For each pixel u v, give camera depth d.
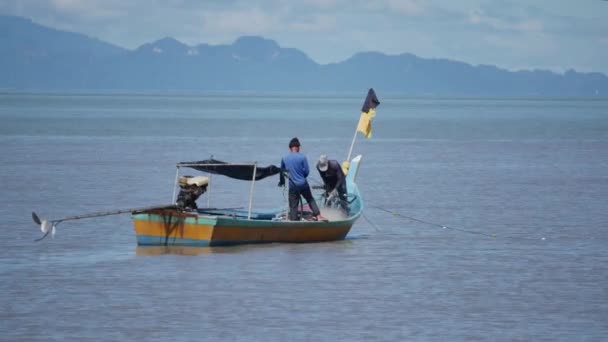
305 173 71.12
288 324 47.59
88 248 67.75
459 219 85.06
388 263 63.03
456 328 47.19
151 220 67.38
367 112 84.44
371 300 52.50
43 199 96.00
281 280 57.22
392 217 86.50
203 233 66.56
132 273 58.91
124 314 49.34
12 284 55.88
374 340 45.12
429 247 69.81
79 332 46.19
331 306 51.12
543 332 46.62
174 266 61.06
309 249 68.12
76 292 53.91
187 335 45.69
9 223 79.25
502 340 45.28
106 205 91.75
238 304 51.34
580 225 81.31
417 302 52.12
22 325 47.28
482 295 53.97
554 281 57.75
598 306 51.59
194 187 68.62
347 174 80.88
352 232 77.44
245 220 67.00
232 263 62.06
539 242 72.38
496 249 69.00
